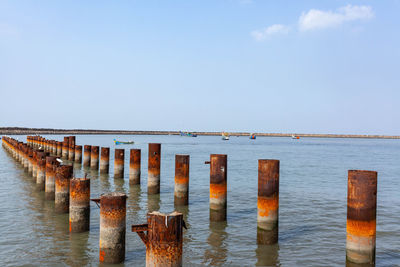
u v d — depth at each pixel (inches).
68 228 531.8
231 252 448.5
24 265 394.0
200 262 414.3
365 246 368.8
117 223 396.5
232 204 746.2
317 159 2142.0
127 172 1237.7
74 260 408.8
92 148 1222.9
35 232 511.8
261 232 477.1
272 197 469.4
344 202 774.5
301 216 646.5
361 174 369.7
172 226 279.7
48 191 720.3
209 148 3324.3
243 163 1740.9
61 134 7608.3
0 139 4507.9
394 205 754.8
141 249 446.3
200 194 847.1
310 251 458.0
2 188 880.3
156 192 806.5
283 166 1628.9
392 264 421.1
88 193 511.8
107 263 394.6
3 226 542.0
